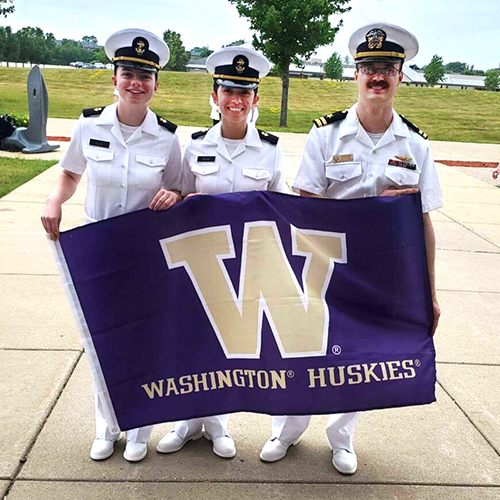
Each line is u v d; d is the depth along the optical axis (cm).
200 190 290
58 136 1485
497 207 920
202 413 270
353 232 276
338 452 296
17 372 370
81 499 266
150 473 286
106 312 276
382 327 278
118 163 282
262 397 268
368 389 268
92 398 345
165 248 276
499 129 2461
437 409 355
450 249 682
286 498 274
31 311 459
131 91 274
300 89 3241
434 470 299
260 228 276
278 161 295
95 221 289
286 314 271
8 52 7262
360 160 281
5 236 636
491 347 440
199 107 2555
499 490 287
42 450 298
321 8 2053
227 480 284
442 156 1616
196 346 274
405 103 2998
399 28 264
